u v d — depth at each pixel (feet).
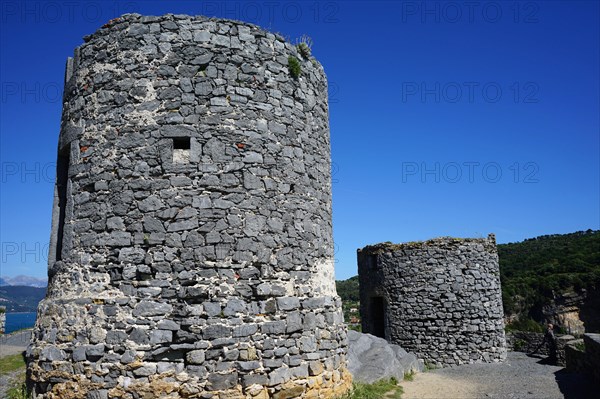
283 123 26.17
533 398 31.76
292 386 22.93
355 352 39.58
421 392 33.68
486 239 54.34
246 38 25.75
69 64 27.86
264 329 22.80
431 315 51.88
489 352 51.26
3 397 23.86
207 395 21.02
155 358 21.17
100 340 21.43
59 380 21.53
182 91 24.07
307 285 25.32
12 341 43.50
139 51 24.56
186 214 22.81
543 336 60.29
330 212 29.43
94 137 24.45
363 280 59.88
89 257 22.91
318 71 29.81
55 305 22.74
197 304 21.94
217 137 23.94
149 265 22.24
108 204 23.22
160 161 23.26
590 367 36.99
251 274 23.12
